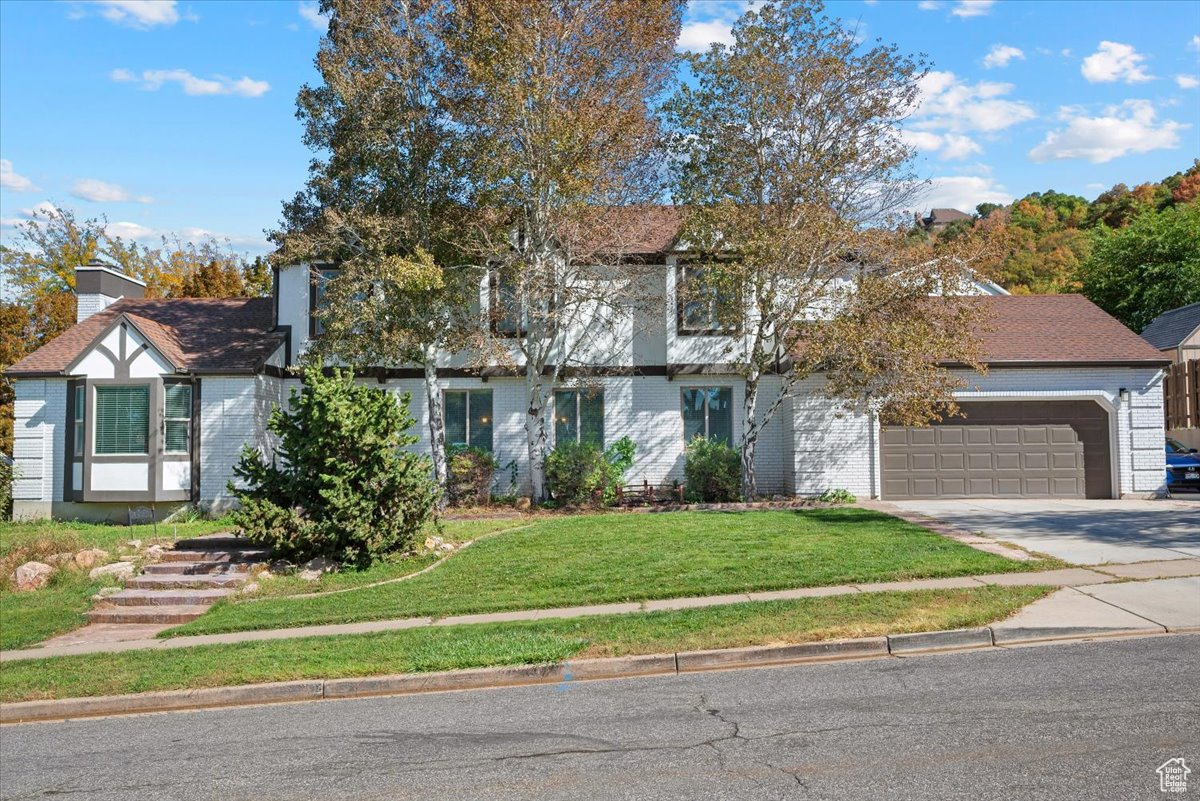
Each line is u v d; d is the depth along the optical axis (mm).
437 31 19031
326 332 19094
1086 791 5016
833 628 8984
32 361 21359
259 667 9008
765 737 6270
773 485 21797
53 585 14352
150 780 6289
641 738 6441
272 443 21828
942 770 5438
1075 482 20094
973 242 18156
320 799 5641
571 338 22125
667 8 18844
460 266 19547
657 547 13859
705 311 20281
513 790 5559
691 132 19375
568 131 17719
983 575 11305
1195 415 26297
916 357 17219
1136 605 9445
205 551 15102
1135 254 36719
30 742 7672
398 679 8531
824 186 19031
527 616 10680
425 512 14703
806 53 18812
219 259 43781
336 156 19203
